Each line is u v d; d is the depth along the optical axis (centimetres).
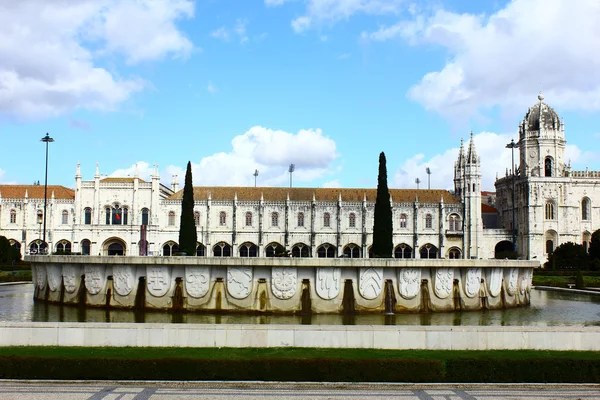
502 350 2827
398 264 5031
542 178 13162
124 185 12562
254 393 2308
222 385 2406
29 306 5450
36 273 5981
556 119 13562
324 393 2320
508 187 14225
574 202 13350
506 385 2442
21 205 12825
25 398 2212
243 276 4944
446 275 5266
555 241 13162
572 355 2678
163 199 12625
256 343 2859
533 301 6519
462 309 5366
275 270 4931
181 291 5062
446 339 2872
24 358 2461
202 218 12669
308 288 4972
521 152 13825
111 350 2712
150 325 2870
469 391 2372
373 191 13388
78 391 2306
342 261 4941
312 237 12669
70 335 2848
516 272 5888
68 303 5488
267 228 12694
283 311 4922
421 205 13012
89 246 12431
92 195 12575
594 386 2448
